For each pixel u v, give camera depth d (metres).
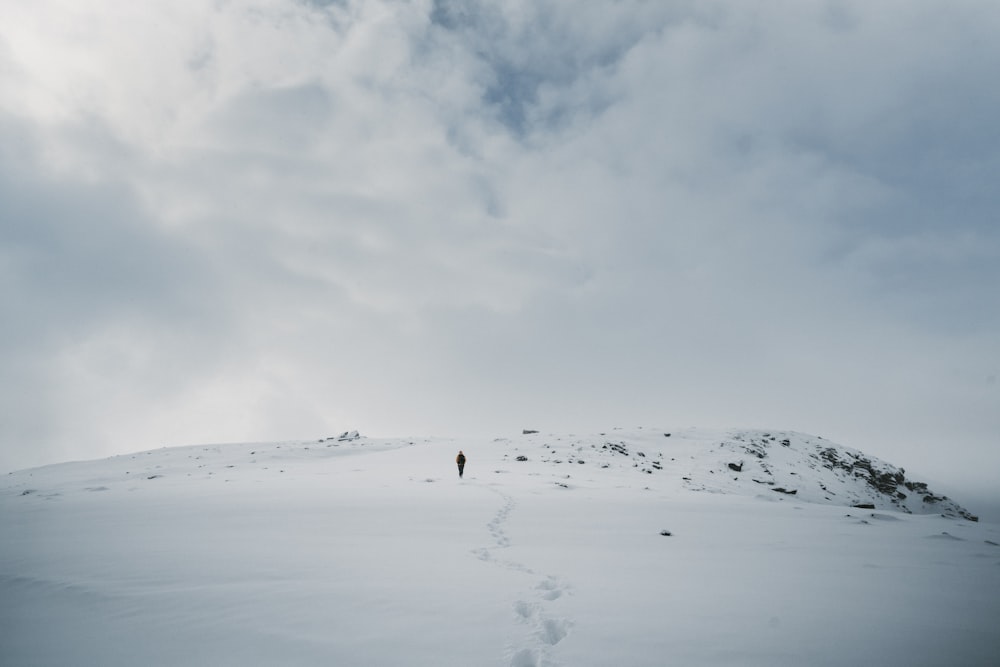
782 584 8.62
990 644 5.77
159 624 6.03
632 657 5.11
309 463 46.06
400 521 14.91
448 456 45.91
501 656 5.09
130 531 13.41
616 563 10.03
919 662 5.20
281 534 12.80
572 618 6.31
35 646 5.47
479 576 8.45
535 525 14.82
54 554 10.20
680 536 13.72
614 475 36.91
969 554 12.21
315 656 5.07
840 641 5.75
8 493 32.81
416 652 5.16
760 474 45.66
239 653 5.17
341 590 7.39
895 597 7.89
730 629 6.03
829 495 44.06
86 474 48.75
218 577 8.23
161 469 47.03
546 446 51.44
